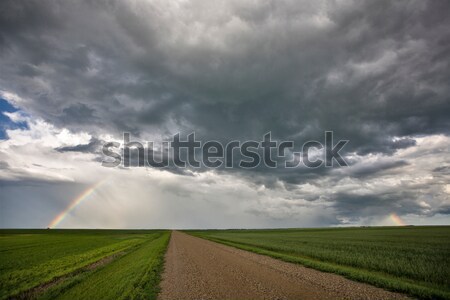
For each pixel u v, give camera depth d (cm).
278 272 1886
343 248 3509
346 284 1507
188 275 1877
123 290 1456
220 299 1293
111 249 4316
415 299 1230
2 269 2455
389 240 5103
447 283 1524
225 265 2280
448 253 2873
